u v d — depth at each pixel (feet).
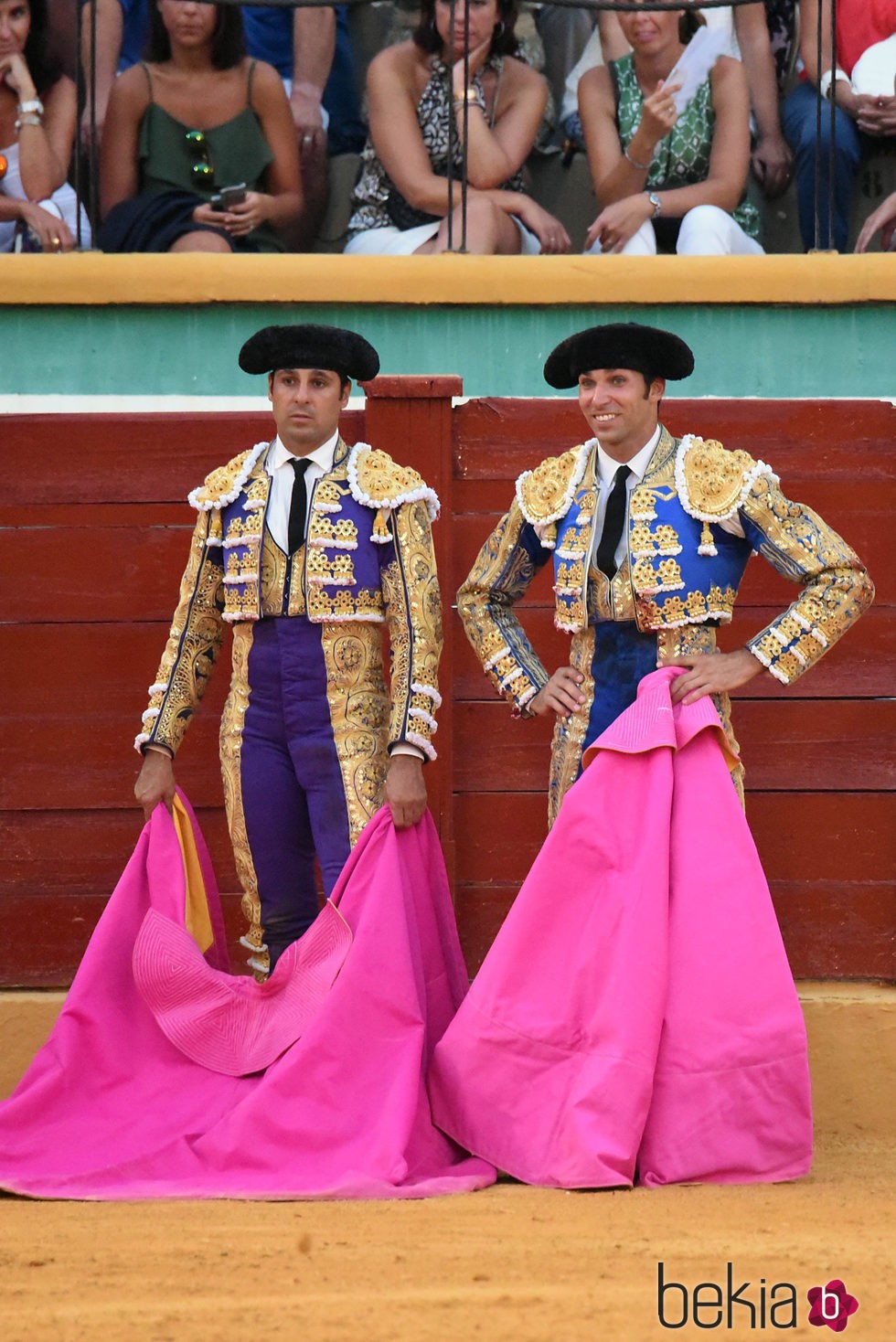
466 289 55.62
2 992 51.29
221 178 65.16
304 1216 34.27
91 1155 40.11
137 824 52.08
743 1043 38.37
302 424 43.29
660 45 65.41
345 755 42.88
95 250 58.95
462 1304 26.78
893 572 51.83
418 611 43.04
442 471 51.83
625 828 40.22
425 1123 39.73
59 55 66.59
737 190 65.05
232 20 64.69
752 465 41.78
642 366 41.47
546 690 42.29
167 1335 25.31
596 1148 37.29
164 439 52.49
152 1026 42.65
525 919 40.11
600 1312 26.37
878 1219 33.32
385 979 40.60
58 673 52.21
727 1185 37.81
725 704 42.11
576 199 70.54
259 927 44.21
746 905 39.24
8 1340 25.27
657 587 41.16
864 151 68.33
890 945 51.08
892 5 67.15
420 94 65.46
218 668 51.70
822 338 55.72
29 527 52.49
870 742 51.57
